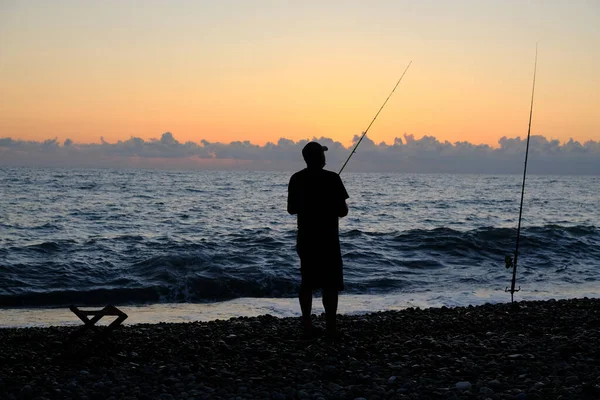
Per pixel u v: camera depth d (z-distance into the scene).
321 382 4.34
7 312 9.62
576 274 13.56
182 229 22.33
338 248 5.58
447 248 16.72
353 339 5.75
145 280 12.03
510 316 7.29
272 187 66.44
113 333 6.32
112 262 13.70
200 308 9.95
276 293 11.70
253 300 10.75
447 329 6.54
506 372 4.59
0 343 5.73
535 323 6.83
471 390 4.13
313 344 5.49
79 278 12.11
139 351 5.36
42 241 17.61
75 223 24.11
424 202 43.94
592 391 3.92
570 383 4.23
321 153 5.50
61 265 13.09
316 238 5.51
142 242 17.47
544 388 4.12
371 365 4.79
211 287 11.66
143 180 82.12
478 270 13.99
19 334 6.43
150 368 4.71
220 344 5.50
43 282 11.73
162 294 11.27
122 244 16.94
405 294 11.11
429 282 12.45
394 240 18.03
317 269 5.54
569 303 8.65
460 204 42.06
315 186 5.48
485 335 6.15
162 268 12.93
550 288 11.77
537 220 29.55
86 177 87.94
